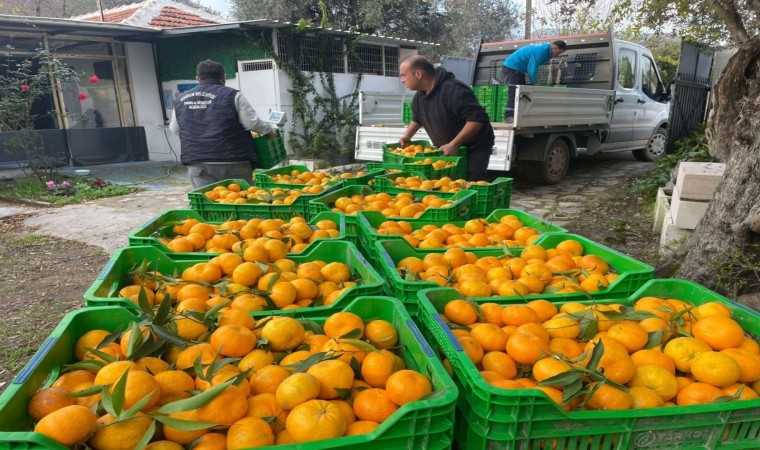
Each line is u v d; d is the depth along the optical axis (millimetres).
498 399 1343
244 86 12539
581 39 10164
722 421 1430
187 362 1604
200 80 5141
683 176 4746
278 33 11844
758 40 3283
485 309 2047
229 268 2363
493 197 4129
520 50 9195
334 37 13008
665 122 12648
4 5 24422
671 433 1428
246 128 5156
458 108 5113
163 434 1350
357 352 1665
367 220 3195
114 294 2227
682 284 2273
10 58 11391
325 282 2408
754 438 1478
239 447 1277
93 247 6219
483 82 11461
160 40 13422
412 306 2162
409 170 4848
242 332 1701
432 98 5312
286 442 1355
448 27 21844
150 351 1626
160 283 2303
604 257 2748
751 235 3188
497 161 7805
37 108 11977
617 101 10453
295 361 1641
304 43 12492
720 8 3662
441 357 1777
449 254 2650
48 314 4332
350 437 1213
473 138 5352
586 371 1546
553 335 1918
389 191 4297
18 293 4812
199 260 2578
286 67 11906
